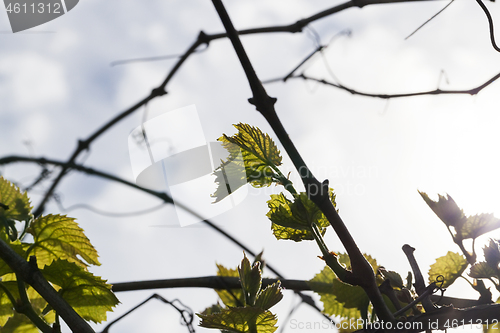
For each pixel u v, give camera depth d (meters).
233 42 0.61
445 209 0.72
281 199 0.67
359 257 0.62
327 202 0.61
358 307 0.70
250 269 0.68
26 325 0.77
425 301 0.66
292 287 0.81
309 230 0.66
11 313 0.73
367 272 0.62
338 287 0.71
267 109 0.61
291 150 0.61
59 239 0.72
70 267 0.70
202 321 0.64
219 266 0.91
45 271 0.70
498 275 0.71
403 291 0.69
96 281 0.70
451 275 0.72
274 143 0.67
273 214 0.67
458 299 0.72
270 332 0.65
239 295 0.86
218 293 0.87
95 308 0.71
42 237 0.72
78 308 0.71
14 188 0.75
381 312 0.62
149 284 0.88
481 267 0.71
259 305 0.66
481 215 0.72
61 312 0.66
